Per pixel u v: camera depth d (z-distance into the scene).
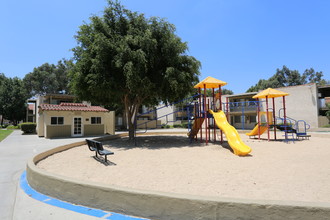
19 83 50.22
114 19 12.41
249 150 8.70
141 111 45.12
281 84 56.06
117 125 40.53
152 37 11.80
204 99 12.61
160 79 11.82
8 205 4.12
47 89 55.22
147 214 3.43
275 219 2.84
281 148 10.66
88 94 12.99
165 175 5.93
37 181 4.93
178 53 12.07
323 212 2.71
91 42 11.77
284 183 5.06
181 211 3.21
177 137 16.44
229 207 3.00
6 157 9.84
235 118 38.19
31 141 17.03
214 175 5.86
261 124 15.63
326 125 27.33
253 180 5.34
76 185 4.14
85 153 9.82
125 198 3.62
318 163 7.16
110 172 6.36
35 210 3.85
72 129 21.27
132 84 10.71
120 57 10.64
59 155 9.32
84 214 3.65
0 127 47.84
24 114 50.44
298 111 30.58
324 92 32.75
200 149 10.24
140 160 8.05
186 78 12.22
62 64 58.53
